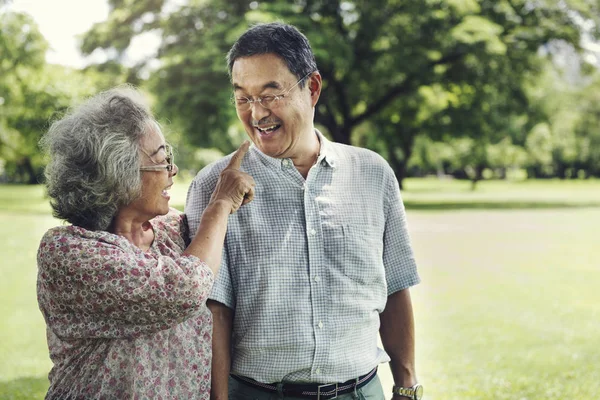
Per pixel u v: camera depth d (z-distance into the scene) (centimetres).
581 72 2616
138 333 181
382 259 234
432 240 1592
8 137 3036
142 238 198
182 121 2277
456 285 1031
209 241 191
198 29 2370
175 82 2292
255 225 215
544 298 937
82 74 2516
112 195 183
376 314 229
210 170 220
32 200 3262
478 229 1833
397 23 2336
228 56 216
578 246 1482
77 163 182
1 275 1123
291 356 211
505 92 2617
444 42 2219
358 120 2567
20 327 771
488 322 795
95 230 187
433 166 5456
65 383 186
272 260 213
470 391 543
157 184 190
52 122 191
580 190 4550
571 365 618
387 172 236
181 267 179
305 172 226
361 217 224
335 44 2136
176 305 178
